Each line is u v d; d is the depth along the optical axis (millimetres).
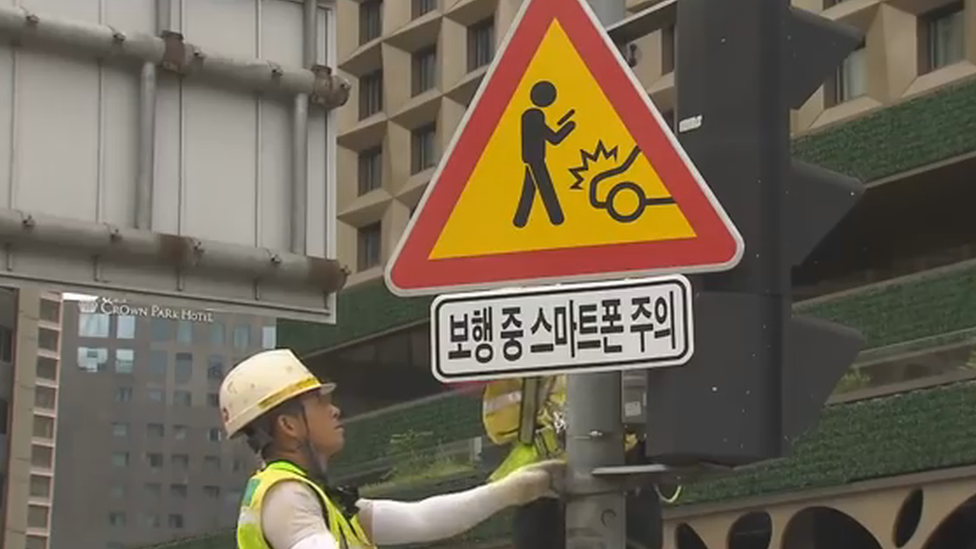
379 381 26578
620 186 4238
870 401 16547
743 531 19047
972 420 15414
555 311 4180
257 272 9047
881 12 18109
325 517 3947
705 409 4066
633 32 4527
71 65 8672
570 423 4281
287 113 9508
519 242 4312
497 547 21031
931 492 15781
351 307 26781
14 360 50375
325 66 9523
